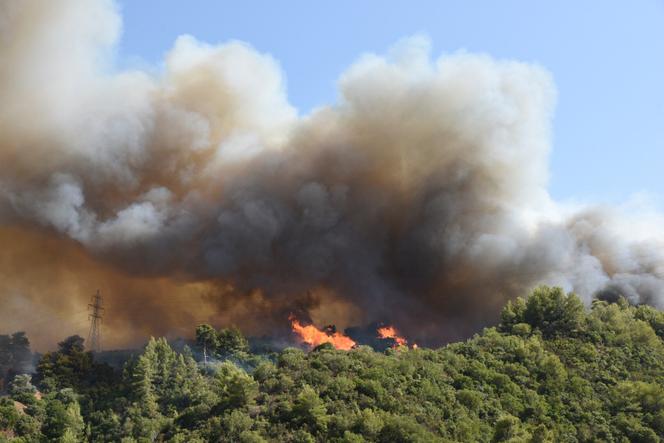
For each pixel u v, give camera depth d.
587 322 103.50
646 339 100.00
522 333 101.25
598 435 75.88
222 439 68.50
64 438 87.25
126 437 85.25
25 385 112.75
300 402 70.50
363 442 64.69
